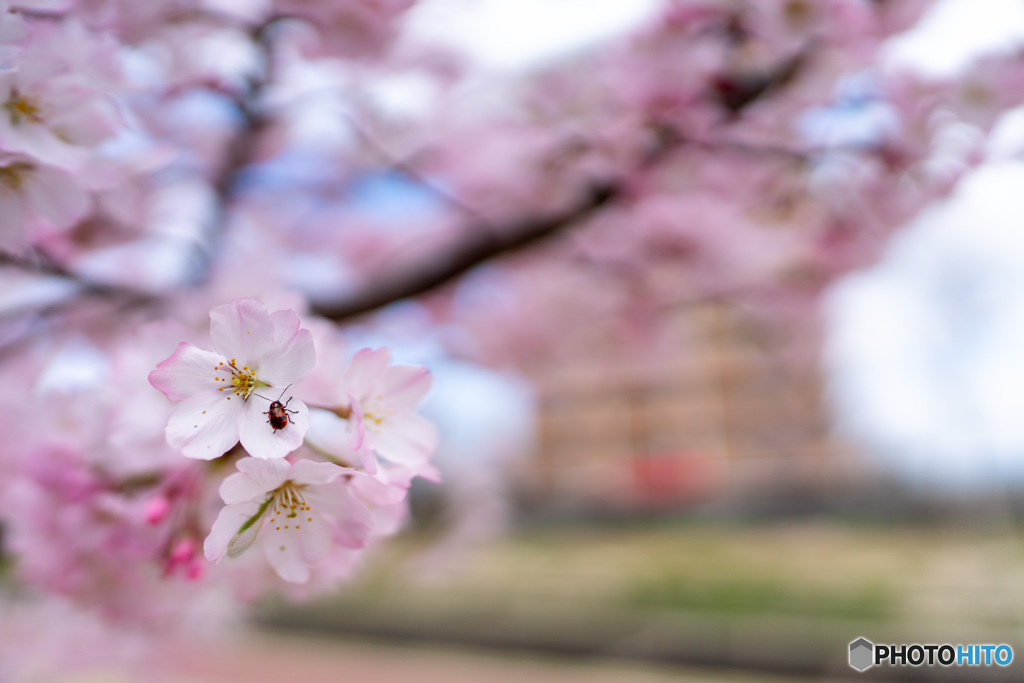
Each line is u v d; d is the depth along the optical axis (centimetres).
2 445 31
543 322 98
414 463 26
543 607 231
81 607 33
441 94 69
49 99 28
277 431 24
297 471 24
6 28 27
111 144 29
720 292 88
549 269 87
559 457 516
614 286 88
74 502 29
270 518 25
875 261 79
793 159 60
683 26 52
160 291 43
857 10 45
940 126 49
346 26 50
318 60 53
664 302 91
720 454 447
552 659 198
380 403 26
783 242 76
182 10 42
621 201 70
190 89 47
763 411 436
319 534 25
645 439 489
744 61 53
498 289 95
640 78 56
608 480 474
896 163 54
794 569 265
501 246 60
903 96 48
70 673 48
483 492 102
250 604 36
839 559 277
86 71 29
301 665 199
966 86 46
